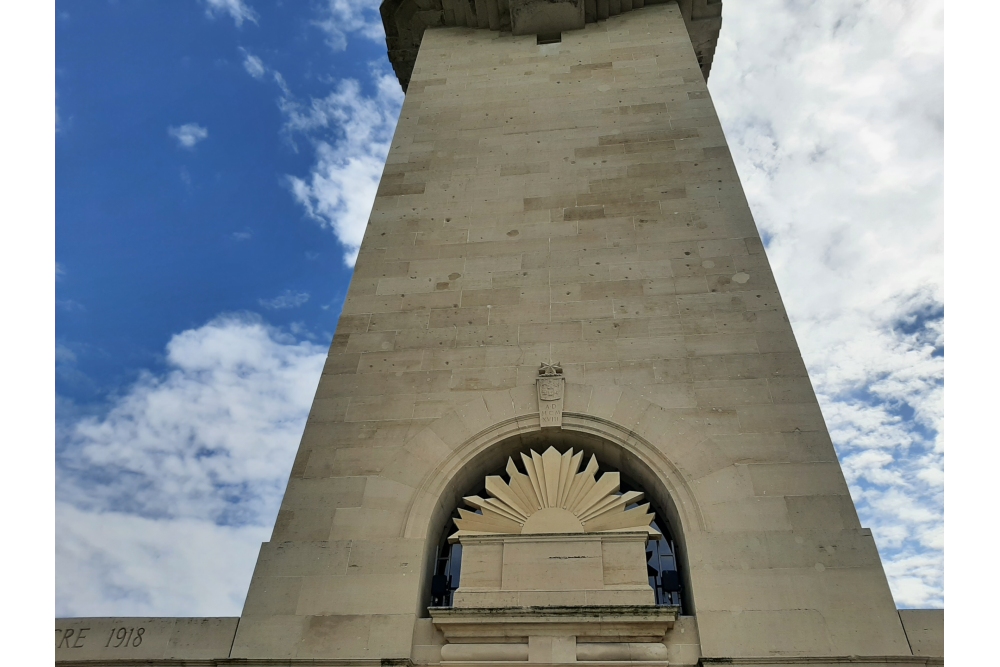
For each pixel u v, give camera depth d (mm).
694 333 10680
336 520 9008
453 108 16594
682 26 18656
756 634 7469
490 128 15742
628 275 11773
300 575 8500
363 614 8086
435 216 13555
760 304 10953
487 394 10328
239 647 7934
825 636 7387
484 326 11328
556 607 7738
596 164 14250
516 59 18438
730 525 8406
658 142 14578
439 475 9438
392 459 9641
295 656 7809
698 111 15289
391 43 21812
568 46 18688
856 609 7559
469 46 19500
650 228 12586
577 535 8539
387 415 10203
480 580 8328
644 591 7945
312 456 9750
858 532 8156
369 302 11977
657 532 8469
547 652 7566
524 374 10523
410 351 11094
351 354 11148
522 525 8852
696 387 9953
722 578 7941
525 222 13141
